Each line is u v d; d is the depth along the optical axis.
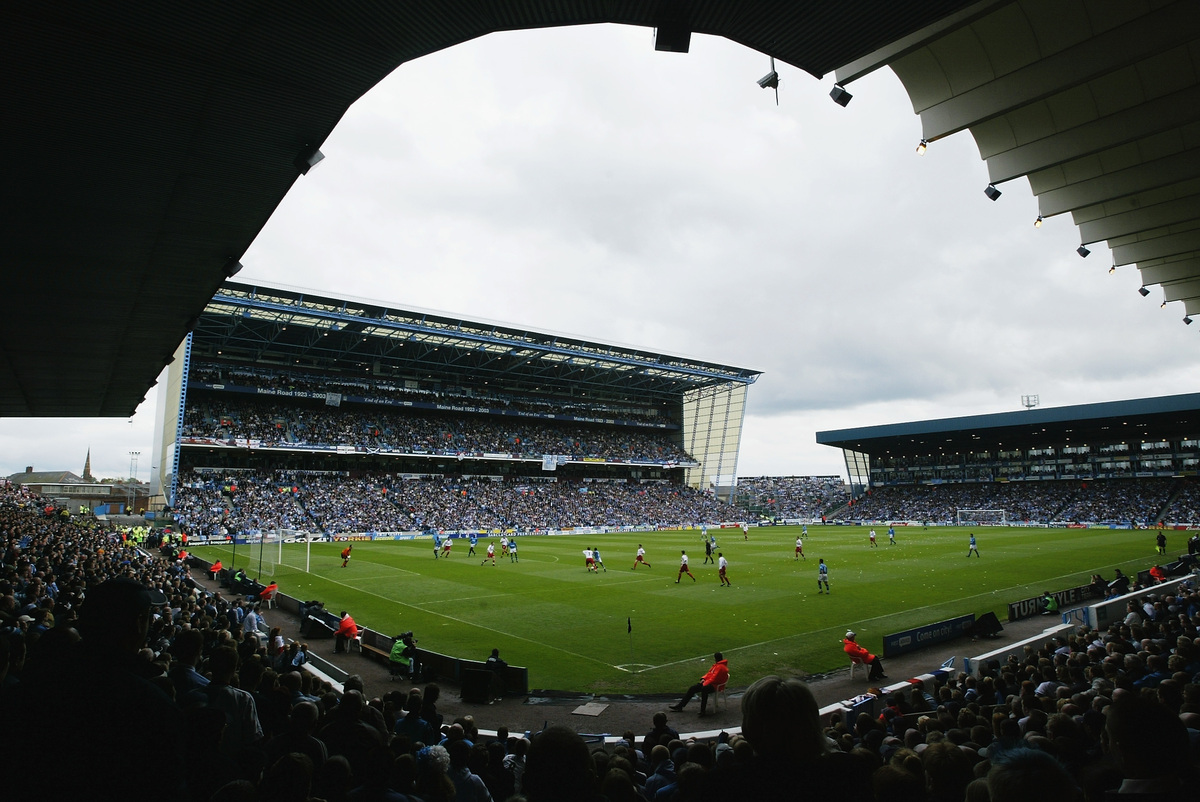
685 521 85.31
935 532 67.81
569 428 93.12
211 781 3.63
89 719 2.52
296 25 7.95
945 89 14.60
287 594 27.17
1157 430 81.88
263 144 10.37
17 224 12.43
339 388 70.50
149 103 9.23
